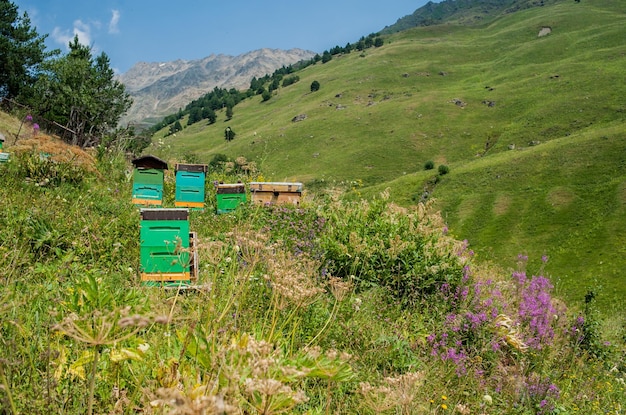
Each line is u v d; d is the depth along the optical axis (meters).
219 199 11.30
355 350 5.27
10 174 9.82
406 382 3.32
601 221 69.38
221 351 2.60
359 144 138.75
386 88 188.75
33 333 3.54
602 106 121.38
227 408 1.99
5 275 4.69
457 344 6.28
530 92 146.25
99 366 3.19
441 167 102.50
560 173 85.00
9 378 2.78
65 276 5.43
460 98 155.38
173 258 5.67
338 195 11.47
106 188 11.45
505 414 5.14
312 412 3.56
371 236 8.71
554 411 5.57
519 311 7.95
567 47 184.25
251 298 4.99
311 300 4.80
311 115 174.25
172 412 1.86
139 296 3.66
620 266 58.72
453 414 4.53
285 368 2.42
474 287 8.07
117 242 6.96
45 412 2.76
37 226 6.61
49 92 28.95
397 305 7.19
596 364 8.12
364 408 3.93
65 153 11.05
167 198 12.16
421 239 8.64
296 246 8.48
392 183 105.94
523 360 6.69
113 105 31.50
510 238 74.62
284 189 11.96
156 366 3.10
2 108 27.22
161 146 18.84
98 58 38.34
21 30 39.81
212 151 159.62
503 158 100.19
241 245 4.77
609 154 83.94
